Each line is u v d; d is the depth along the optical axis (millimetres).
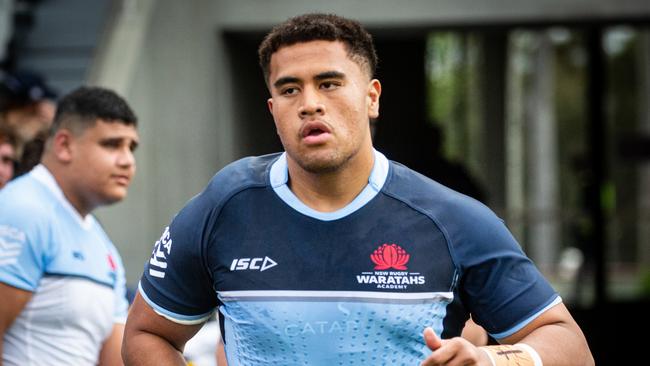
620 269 46781
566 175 61062
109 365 9336
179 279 6730
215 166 21531
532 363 6199
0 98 13320
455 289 6516
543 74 61312
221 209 6578
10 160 11250
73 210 9102
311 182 6402
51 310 8758
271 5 21656
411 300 6355
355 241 6383
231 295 6500
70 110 9109
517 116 65500
